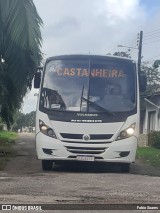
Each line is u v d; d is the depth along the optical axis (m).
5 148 22.61
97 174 12.32
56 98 12.97
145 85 13.55
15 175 11.82
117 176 11.88
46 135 12.73
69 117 12.71
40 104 13.01
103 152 12.58
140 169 14.69
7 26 16.70
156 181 10.89
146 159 18.94
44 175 11.83
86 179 10.95
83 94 12.95
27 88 18.84
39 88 13.27
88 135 12.59
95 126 12.62
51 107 12.89
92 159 12.57
